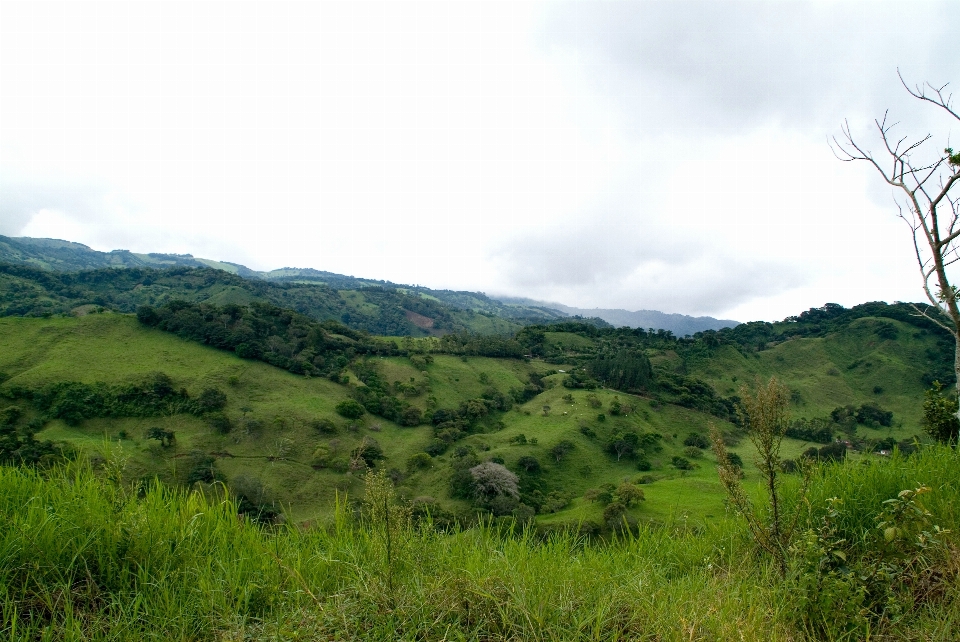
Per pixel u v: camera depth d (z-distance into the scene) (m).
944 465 4.81
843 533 3.81
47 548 2.63
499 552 3.47
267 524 3.62
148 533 2.89
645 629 2.57
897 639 2.69
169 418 50.50
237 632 2.29
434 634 2.46
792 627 2.82
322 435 52.41
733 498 3.54
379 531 3.08
